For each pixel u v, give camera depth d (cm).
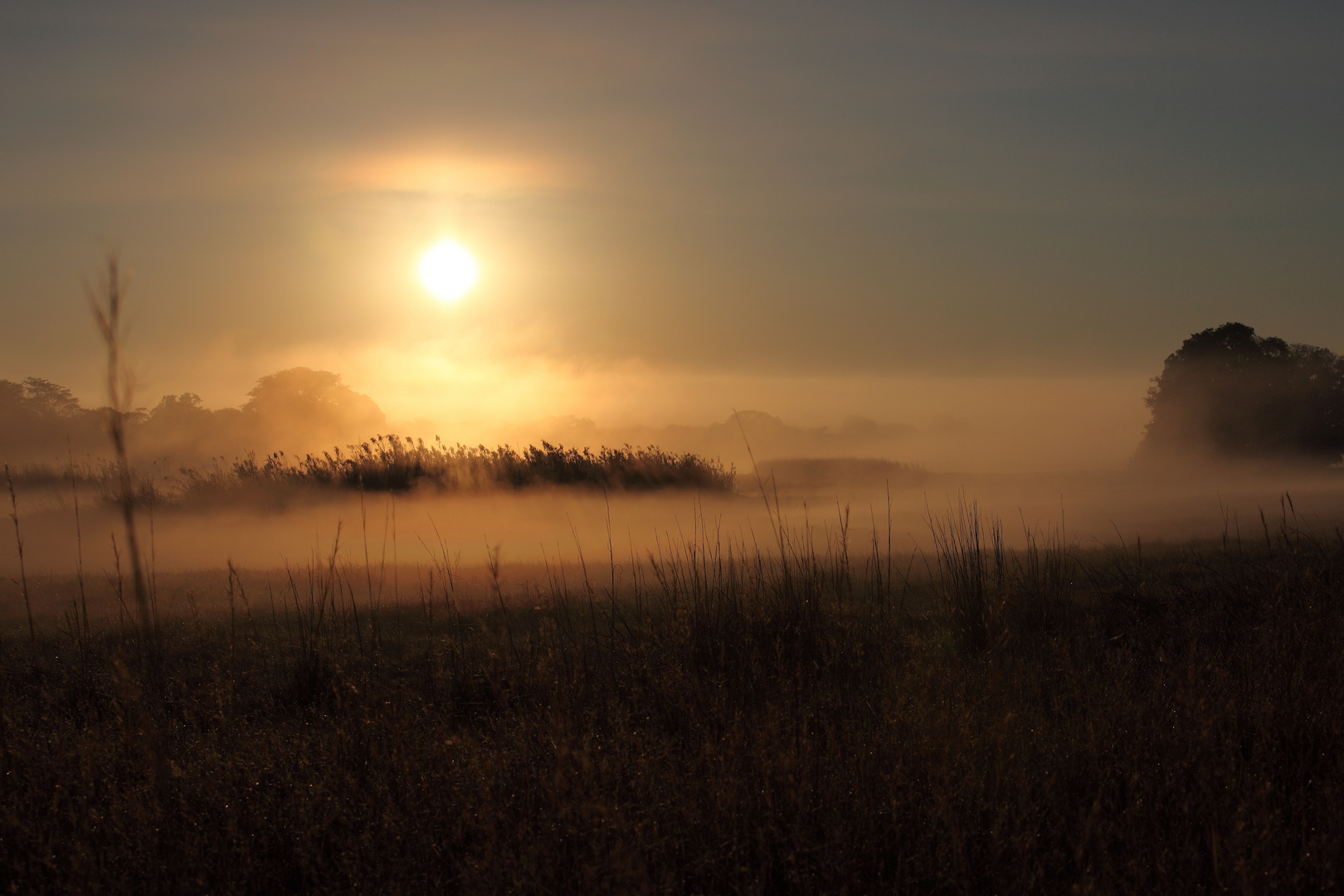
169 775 375
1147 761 366
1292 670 444
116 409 265
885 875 306
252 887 312
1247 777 341
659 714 435
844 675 476
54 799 348
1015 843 298
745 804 326
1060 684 467
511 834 324
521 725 411
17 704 457
